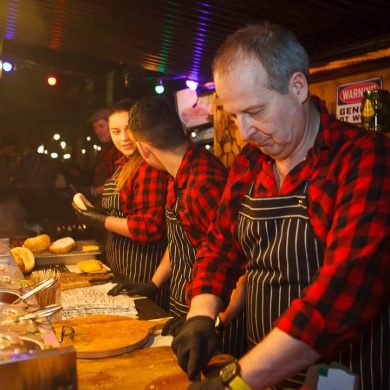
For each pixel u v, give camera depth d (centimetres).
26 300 136
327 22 271
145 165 240
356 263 98
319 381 89
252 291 139
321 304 98
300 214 124
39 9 346
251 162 144
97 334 151
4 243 244
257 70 109
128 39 383
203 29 334
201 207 188
